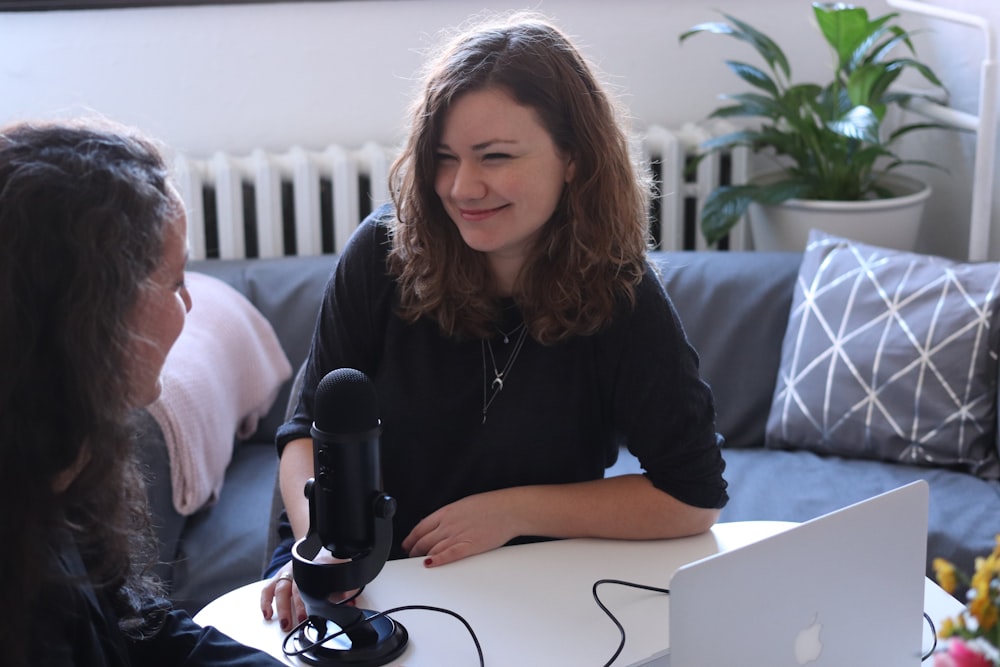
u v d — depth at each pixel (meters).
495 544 1.45
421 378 1.56
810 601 1.10
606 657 1.22
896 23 3.15
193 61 3.08
